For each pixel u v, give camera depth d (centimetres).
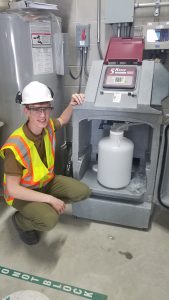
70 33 205
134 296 119
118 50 158
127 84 142
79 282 126
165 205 167
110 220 163
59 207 134
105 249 146
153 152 142
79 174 165
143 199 156
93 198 161
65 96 223
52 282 126
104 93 143
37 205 130
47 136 136
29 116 120
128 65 151
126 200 159
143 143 183
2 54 161
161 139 151
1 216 175
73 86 221
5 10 158
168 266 135
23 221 139
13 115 177
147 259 139
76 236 156
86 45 201
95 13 194
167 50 184
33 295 119
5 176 123
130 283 126
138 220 157
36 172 129
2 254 143
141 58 152
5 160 120
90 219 170
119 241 152
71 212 178
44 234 157
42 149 135
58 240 153
